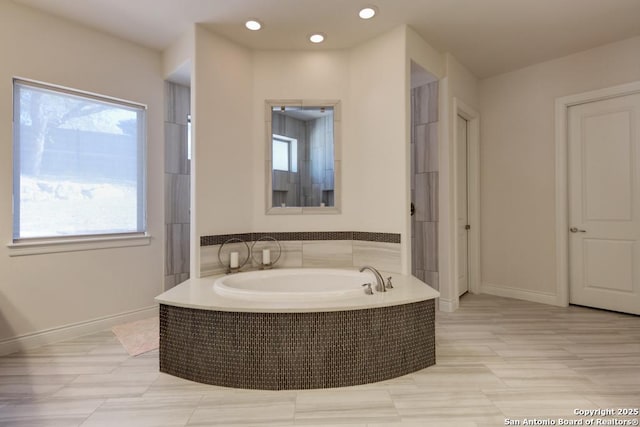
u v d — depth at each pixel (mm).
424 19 2660
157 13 2543
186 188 3381
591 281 3268
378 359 1975
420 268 3428
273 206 3125
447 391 1835
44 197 2535
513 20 2678
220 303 1979
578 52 3236
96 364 2178
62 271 2590
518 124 3637
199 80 2727
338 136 3121
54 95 2580
